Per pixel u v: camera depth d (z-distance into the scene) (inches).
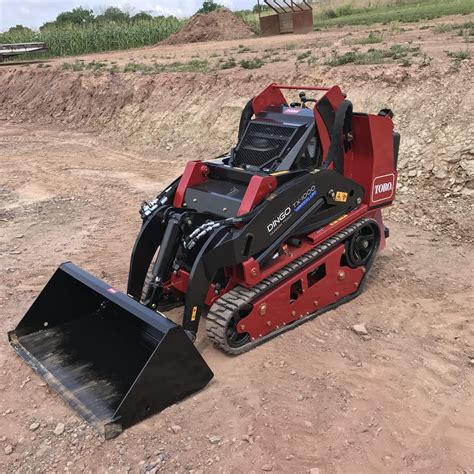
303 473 150.7
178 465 153.9
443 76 395.9
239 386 184.7
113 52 1034.1
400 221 323.6
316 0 1248.8
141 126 589.3
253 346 204.7
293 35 860.0
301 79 484.1
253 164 219.5
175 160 506.6
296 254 210.1
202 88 562.6
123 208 376.8
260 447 159.5
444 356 201.5
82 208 381.1
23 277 275.0
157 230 217.6
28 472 153.9
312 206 210.8
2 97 799.7
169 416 171.6
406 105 394.6
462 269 267.4
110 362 189.5
